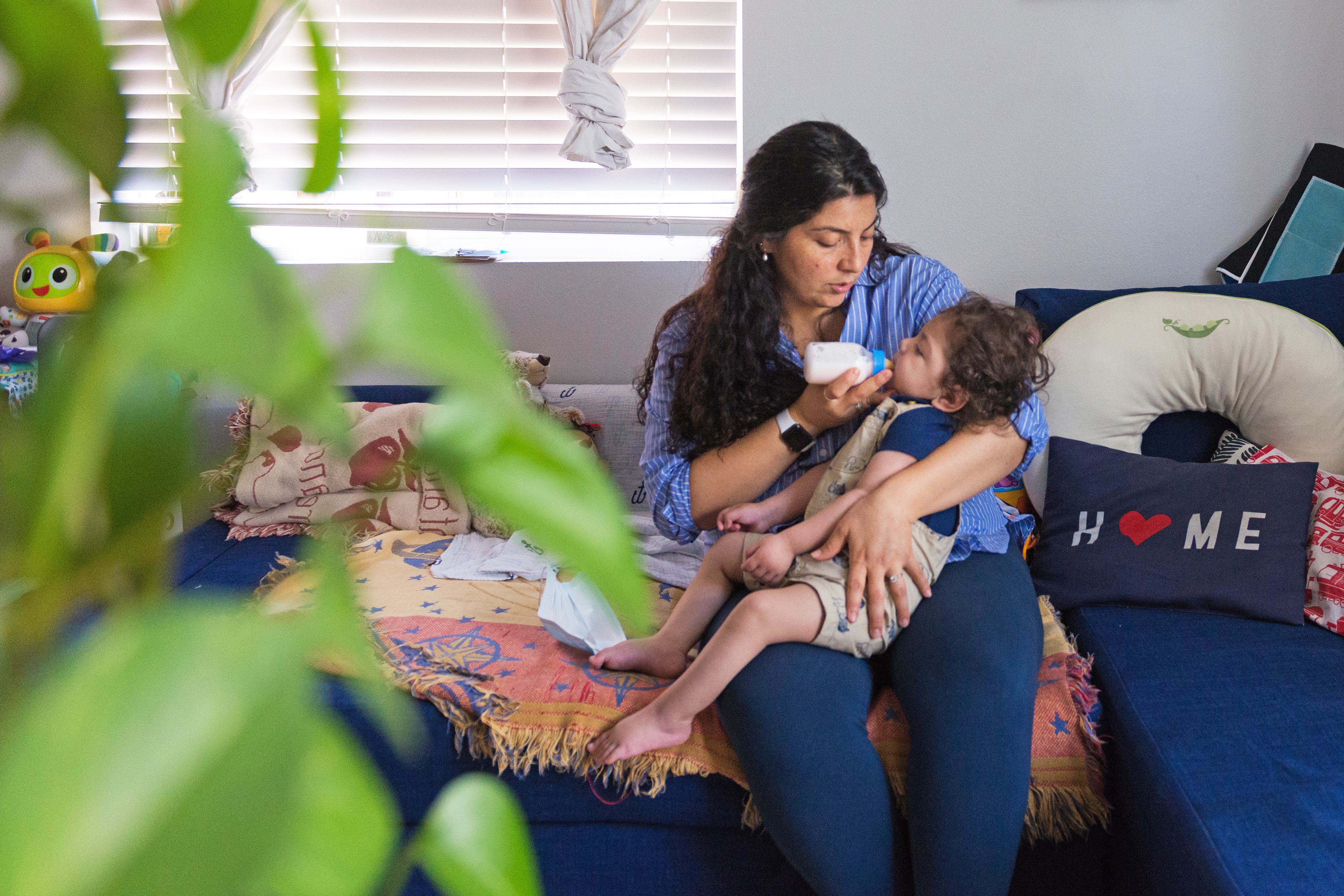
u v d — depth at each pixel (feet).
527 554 6.32
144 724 0.39
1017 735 3.97
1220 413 6.12
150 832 0.37
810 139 4.50
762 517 4.90
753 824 4.39
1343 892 3.30
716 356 4.88
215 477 6.81
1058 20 7.32
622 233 8.32
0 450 0.53
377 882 0.61
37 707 0.41
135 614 0.47
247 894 0.38
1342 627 4.94
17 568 0.53
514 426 0.59
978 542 4.89
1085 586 5.44
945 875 3.76
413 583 6.01
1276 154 7.46
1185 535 5.37
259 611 0.57
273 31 7.36
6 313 6.96
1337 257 7.21
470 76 8.20
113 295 0.55
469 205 8.43
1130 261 7.69
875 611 4.28
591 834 4.59
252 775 0.40
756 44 7.46
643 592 0.60
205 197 0.45
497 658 4.99
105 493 0.56
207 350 0.42
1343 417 5.76
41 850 0.36
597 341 7.96
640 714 4.43
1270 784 3.83
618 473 7.30
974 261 7.76
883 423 4.71
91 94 0.58
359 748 0.65
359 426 7.04
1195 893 3.56
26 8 0.55
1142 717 4.33
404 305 0.49
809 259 4.58
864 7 7.37
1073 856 4.42
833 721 4.10
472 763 4.55
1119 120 7.47
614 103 7.75
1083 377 6.13
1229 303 6.15
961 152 7.57
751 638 4.29
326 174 0.68
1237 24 7.29
